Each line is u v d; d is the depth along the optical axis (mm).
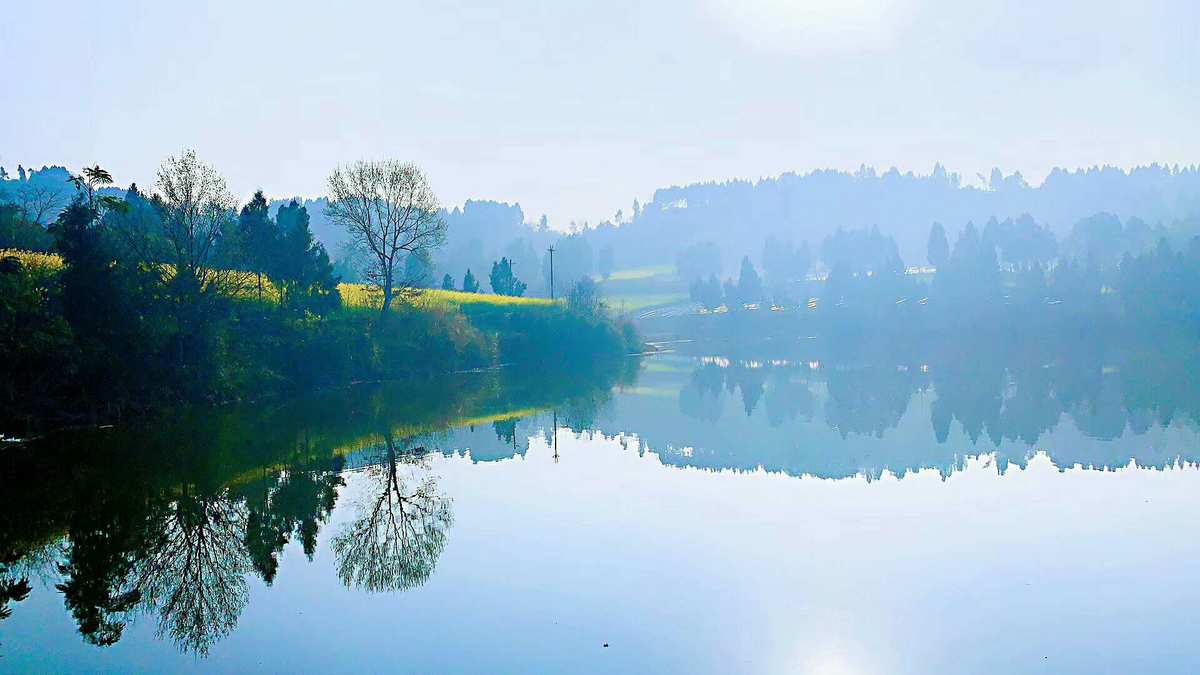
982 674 13312
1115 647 14188
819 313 140875
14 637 15016
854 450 33125
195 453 32125
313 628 15195
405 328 69438
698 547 19703
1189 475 27266
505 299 101750
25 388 35500
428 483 26984
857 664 13641
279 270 60000
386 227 68750
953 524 21578
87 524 22297
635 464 30172
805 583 17266
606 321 101000
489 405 49719
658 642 14461
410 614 15789
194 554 19734
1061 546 19609
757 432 38375
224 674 13422
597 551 19453
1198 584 17000
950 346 110375
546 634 14820
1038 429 37844
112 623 15578
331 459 31141
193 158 45938
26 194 68312
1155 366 74625
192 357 44781
